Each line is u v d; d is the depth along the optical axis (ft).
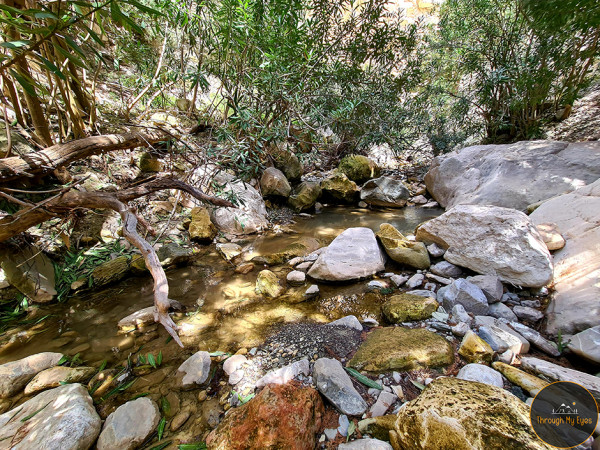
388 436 3.64
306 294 7.23
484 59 15.29
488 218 6.83
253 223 11.12
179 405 4.42
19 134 8.45
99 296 7.30
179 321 6.42
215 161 8.96
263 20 10.02
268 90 9.95
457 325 5.35
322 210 13.84
